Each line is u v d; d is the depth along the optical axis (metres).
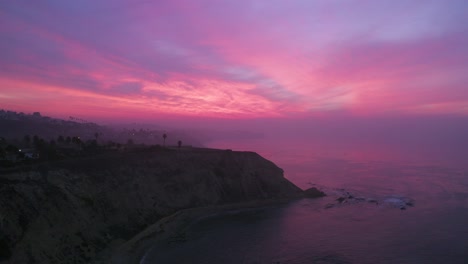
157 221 71.19
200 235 66.38
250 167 105.69
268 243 61.72
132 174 78.62
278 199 97.44
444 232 67.81
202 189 90.44
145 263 52.53
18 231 44.47
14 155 81.06
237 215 82.06
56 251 47.41
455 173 154.88
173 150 103.81
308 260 53.66
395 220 77.25
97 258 51.50
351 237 65.12
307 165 195.00
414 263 52.50
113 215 64.38
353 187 121.56
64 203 55.38
